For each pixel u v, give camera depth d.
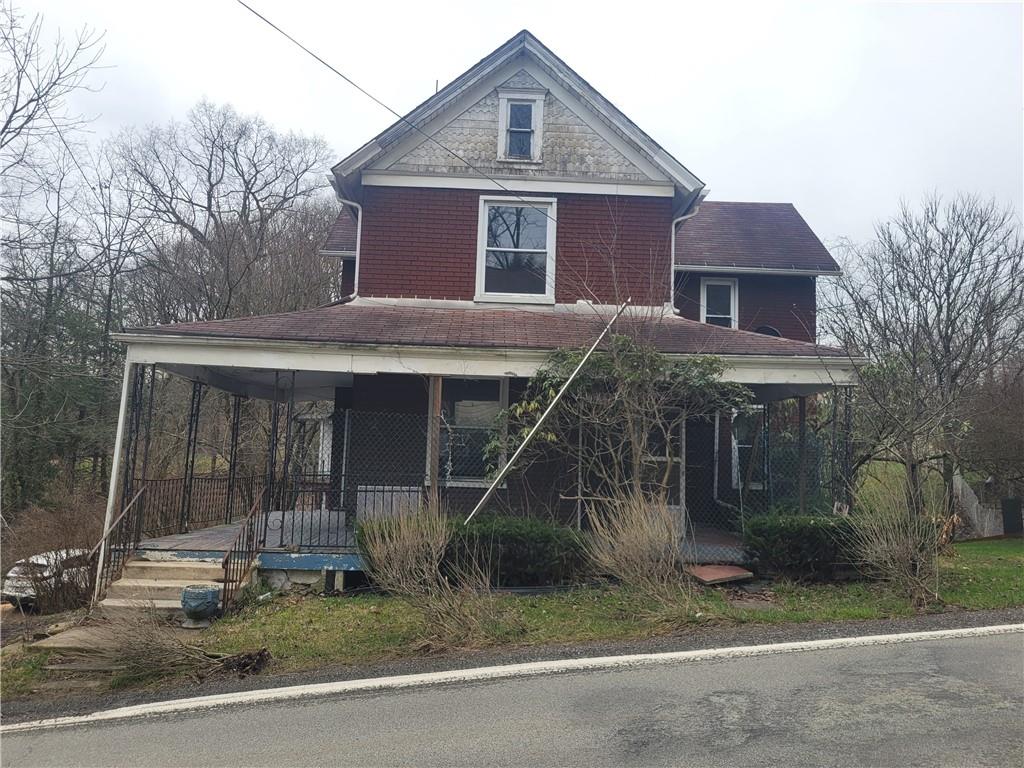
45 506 19.28
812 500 10.70
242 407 25.14
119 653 6.47
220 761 4.49
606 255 12.45
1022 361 16.75
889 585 8.70
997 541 15.36
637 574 7.93
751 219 18.77
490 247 12.56
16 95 15.41
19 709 5.76
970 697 5.16
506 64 12.64
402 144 12.51
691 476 13.42
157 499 10.86
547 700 5.32
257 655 6.51
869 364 10.06
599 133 12.73
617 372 9.33
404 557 7.55
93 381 22.00
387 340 9.75
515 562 8.63
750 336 10.99
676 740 4.54
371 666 6.40
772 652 6.35
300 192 37.25
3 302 20.22
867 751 4.29
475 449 11.60
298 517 13.30
